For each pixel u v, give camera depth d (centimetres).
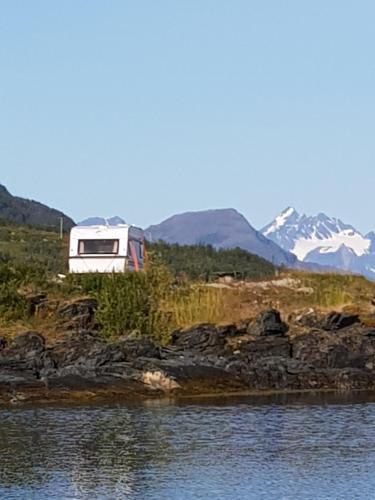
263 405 4725
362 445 3781
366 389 5362
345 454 3631
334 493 3098
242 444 3781
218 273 7294
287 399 4934
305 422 4259
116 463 3441
